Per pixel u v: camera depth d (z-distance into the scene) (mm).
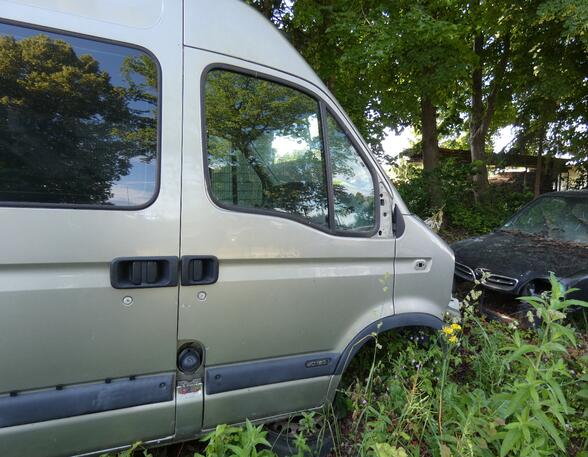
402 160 11984
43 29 1664
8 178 1600
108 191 1739
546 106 11398
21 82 1645
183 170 1865
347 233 2283
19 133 1633
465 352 3115
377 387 2566
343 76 7602
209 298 1909
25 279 1586
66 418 1673
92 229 1678
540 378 2002
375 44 5719
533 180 15539
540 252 4559
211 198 1922
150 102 1833
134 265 1747
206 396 1943
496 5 9398
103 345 1727
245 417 2057
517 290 4082
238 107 2064
